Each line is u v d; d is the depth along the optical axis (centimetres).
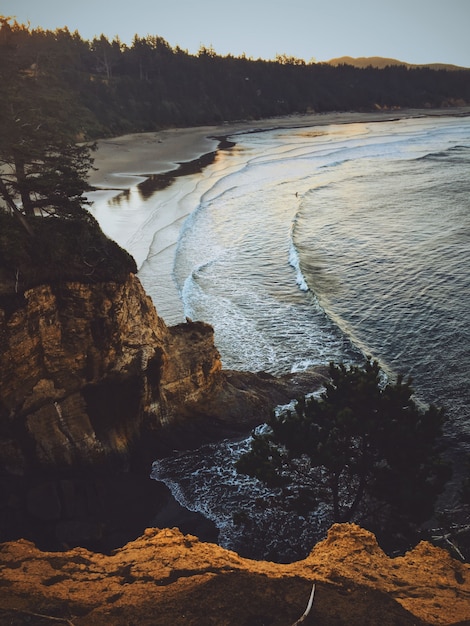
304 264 5209
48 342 2352
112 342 2522
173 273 4928
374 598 749
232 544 2131
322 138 15000
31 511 2089
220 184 8606
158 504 2347
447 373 3312
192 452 2700
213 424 2859
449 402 3028
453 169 9906
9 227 2297
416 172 9725
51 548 1975
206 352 2912
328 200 7762
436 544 1684
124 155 11606
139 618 704
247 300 4428
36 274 2278
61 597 762
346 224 6544
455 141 13975
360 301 4381
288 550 2097
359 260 5300
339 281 4812
